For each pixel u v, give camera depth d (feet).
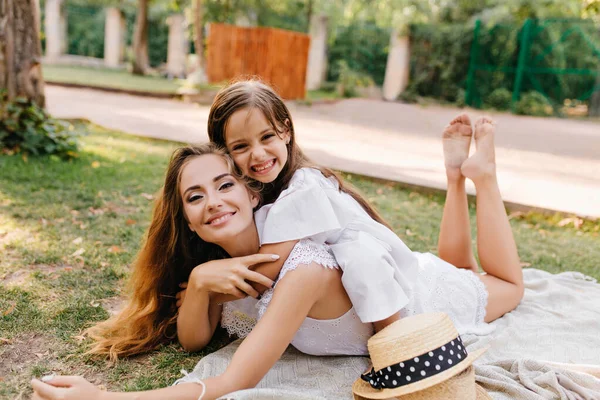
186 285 8.29
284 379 7.19
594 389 6.98
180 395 5.88
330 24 64.80
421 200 17.37
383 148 27.81
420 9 56.85
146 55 73.97
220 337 8.40
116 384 7.02
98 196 15.01
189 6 64.13
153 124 29.50
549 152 30.22
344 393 6.91
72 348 7.69
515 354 8.03
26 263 10.27
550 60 53.16
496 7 53.62
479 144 9.45
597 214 16.22
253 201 7.60
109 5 83.20
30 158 18.48
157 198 7.82
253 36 48.57
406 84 58.75
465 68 56.03
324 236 6.98
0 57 19.02
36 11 19.45
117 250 11.12
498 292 8.91
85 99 40.63
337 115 43.06
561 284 10.62
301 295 6.55
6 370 7.09
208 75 52.06
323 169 8.06
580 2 50.88
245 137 7.41
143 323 8.05
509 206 16.80
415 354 6.09
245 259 6.89
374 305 6.75
